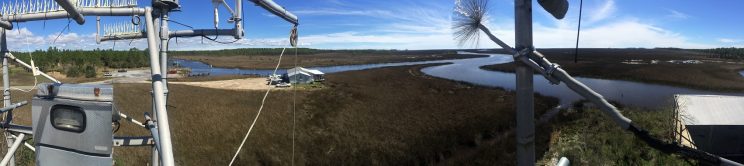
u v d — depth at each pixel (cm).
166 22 387
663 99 4097
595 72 7550
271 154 2012
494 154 1780
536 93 4019
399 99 3978
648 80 6350
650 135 202
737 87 5562
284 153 2033
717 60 11238
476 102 3762
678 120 1780
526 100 201
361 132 2512
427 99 3984
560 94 4000
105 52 10300
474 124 2681
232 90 4562
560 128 2133
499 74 7888
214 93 4222
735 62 10300
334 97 4041
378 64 12938
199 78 6981
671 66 8812
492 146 1933
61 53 9381
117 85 4772
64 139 417
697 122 1720
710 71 7650
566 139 1884
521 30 199
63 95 416
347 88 4891
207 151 2019
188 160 1864
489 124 2658
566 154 1473
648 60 11238
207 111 3044
